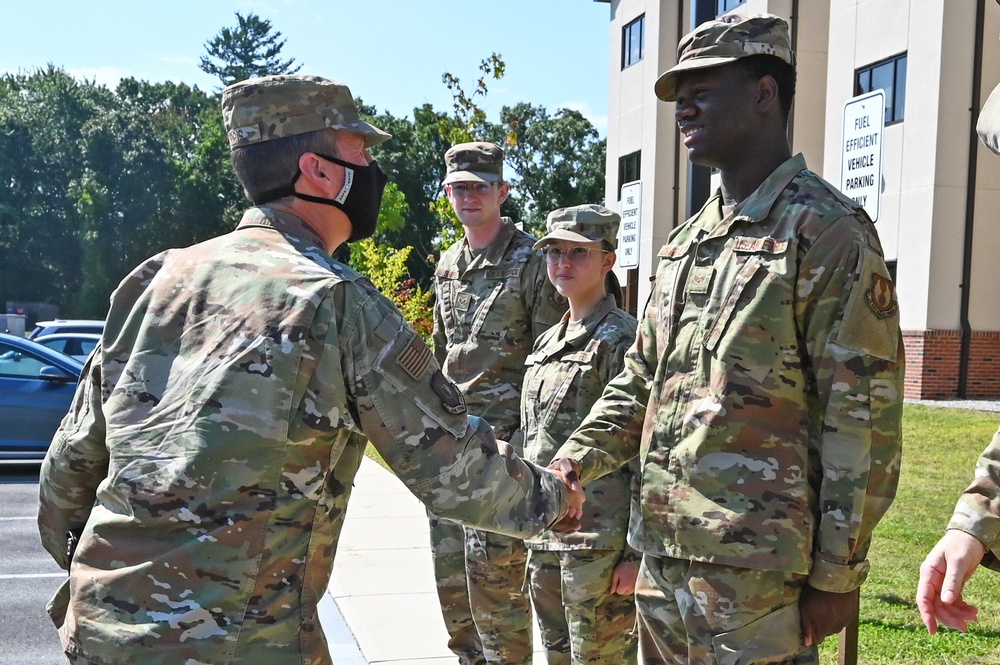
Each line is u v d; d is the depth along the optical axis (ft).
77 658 6.05
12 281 180.45
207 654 5.81
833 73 55.11
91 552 6.23
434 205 40.78
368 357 6.31
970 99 47.65
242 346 6.13
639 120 73.82
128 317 6.72
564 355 11.64
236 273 6.46
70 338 54.08
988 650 13.56
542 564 11.74
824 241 7.86
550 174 201.16
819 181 8.30
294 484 6.13
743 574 7.96
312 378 6.16
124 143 176.65
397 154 179.32
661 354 8.88
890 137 50.90
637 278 67.51
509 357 13.52
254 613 5.96
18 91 212.84
